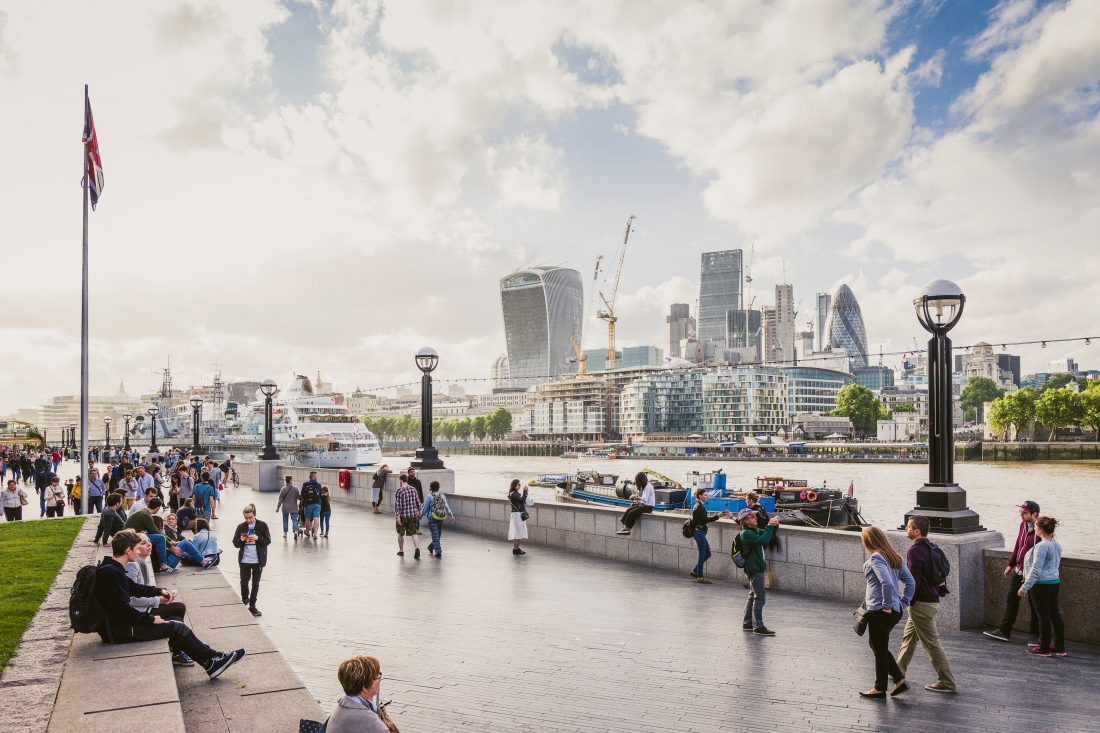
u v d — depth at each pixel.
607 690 9.32
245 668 9.04
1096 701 8.95
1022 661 10.53
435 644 11.41
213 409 132.38
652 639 11.73
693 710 8.65
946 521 12.57
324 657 10.70
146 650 8.55
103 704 6.99
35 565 14.97
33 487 51.91
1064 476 117.25
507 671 10.09
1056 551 10.69
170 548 15.17
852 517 49.78
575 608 13.94
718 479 52.59
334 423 101.69
